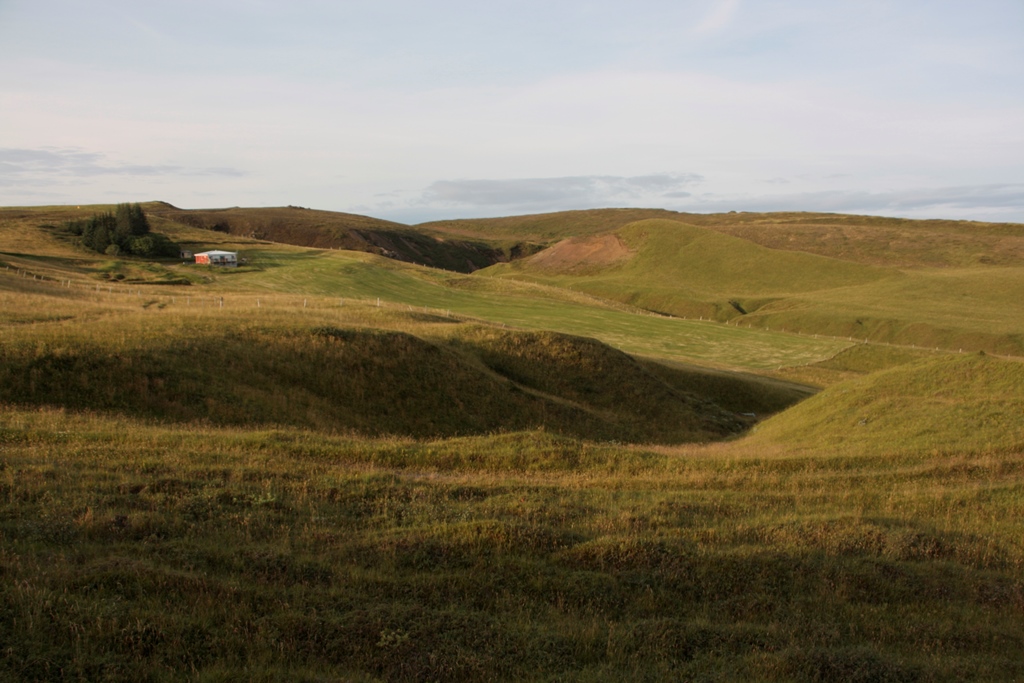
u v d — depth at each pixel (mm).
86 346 25750
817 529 13672
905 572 12094
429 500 14273
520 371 41031
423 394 32062
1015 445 20922
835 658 9297
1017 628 10805
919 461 20391
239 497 13141
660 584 11102
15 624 7828
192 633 8258
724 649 9438
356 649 8430
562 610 10141
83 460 14664
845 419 28891
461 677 8320
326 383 30219
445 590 10305
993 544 13797
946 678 9211
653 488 17281
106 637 7906
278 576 10039
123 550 10250
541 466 19188
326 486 14461
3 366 23031
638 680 8508
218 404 25000
